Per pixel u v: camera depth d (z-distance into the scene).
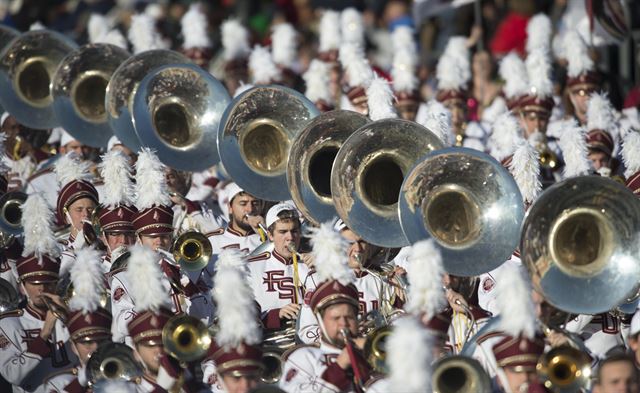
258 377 29.39
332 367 30.48
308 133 36.81
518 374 28.47
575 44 46.66
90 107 45.31
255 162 38.72
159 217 36.59
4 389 36.44
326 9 56.19
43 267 35.88
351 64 45.53
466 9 53.09
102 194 42.69
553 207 30.47
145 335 30.50
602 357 31.59
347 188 34.84
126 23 57.75
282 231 37.88
